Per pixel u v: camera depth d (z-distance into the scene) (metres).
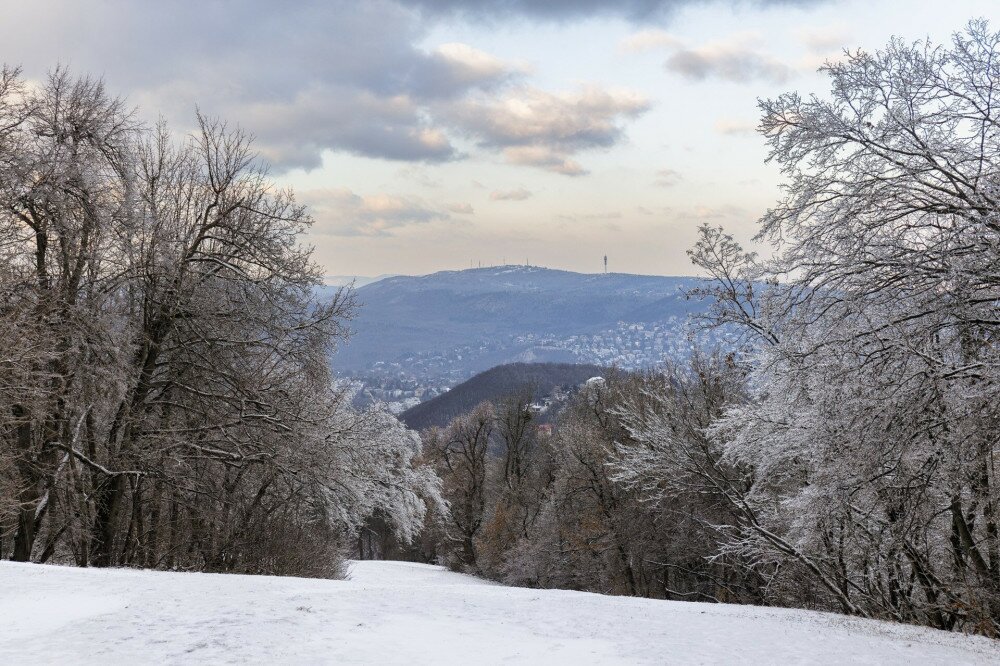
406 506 40.25
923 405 13.06
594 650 9.60
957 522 15.62
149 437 23.72
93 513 23.14
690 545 31.72
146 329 24.31
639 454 24.42
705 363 26.94
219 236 24.78
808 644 10.65
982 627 14.40
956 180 13.03
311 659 8.31
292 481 25.95
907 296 13.32
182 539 25.72
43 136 22.05
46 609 10.78
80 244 22.17
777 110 14.33
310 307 25.45
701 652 9.74
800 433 16.84
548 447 52.97
